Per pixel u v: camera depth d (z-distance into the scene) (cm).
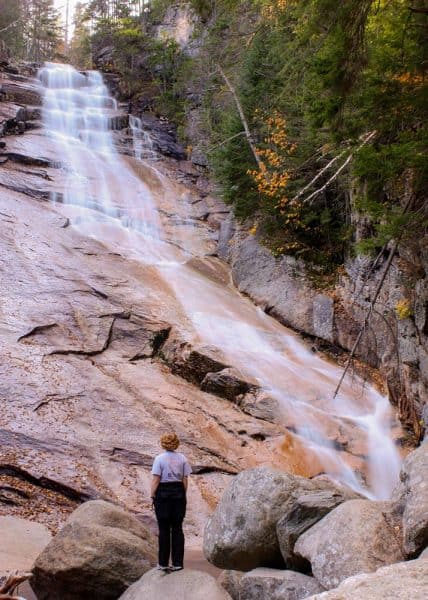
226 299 2109
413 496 540
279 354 1808
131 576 695
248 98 2289
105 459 1183
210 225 2791
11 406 1259
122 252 2247
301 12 1127
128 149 3441
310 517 609
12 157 2786
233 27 2608
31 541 916
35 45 6781
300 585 560
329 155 1859
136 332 1714
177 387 1541
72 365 1480
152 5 4241
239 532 655
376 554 524
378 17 1095
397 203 1382
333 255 2083
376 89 1001
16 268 1842
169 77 4100
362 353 1819
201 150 3125
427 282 1409
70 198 2584
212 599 568
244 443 1369
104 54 4759
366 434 1498
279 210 2106
